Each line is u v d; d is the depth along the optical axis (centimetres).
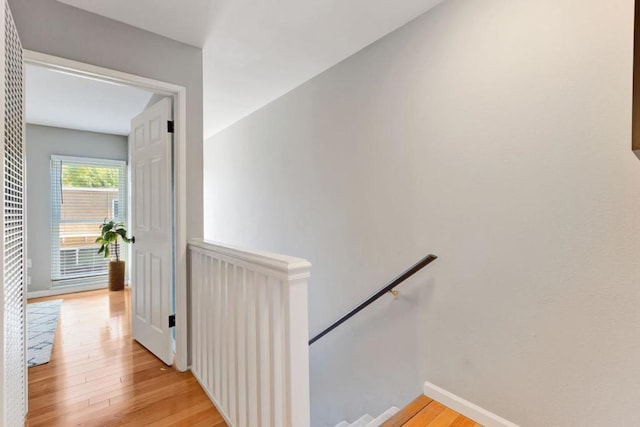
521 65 149
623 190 123
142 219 261
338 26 201
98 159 468
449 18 177
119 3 176
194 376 212
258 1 176
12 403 129
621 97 123
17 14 164
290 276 118
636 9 83
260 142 355
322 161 268
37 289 424
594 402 131
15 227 135
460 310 174
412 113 197
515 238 153
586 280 132
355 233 238
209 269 188
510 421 155
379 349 220
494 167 160
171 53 213
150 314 249
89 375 214
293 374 119
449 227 179
